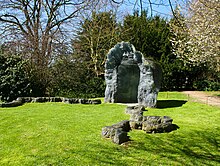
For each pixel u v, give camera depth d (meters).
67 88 12.07
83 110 7.81
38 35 11.78
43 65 11.55
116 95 9.86
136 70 10.02
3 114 7.02
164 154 4.14
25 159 3.88
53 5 11.12
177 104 9.33
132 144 4.50
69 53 12.74
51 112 7.36
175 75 16.03
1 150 4.29
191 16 10.77
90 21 14.36
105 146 4.35
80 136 4.86
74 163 3.72
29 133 5.14
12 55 11.04
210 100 10.97
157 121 5.71
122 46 9.85
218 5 8.45
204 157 4.12
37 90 11.21
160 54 16.09
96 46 14.87
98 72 14.67
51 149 4.24
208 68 15.79
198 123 6.36
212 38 9.74
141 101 9.01
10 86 10.38
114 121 6.18
